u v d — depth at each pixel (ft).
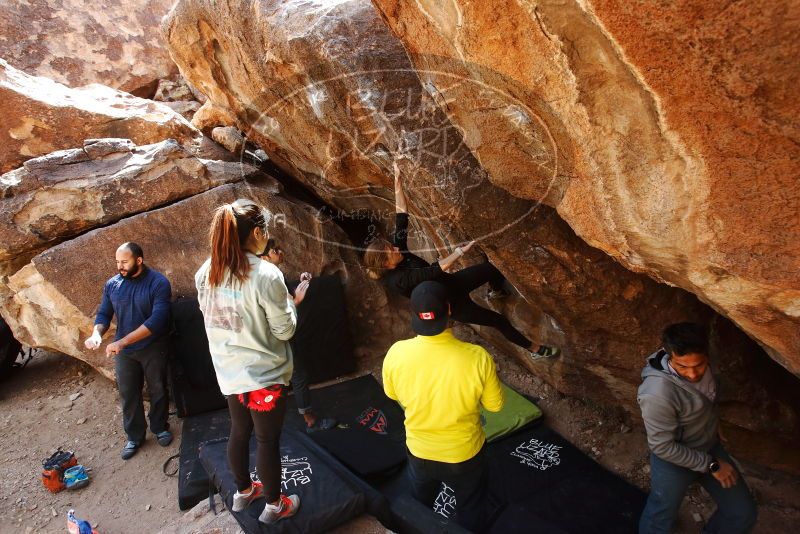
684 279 6.36
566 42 4.87
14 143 16.05
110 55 27.09
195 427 13.38
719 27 3.82
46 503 11.93
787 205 4.64
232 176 15.33
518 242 8.90
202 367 13.83
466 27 5.53
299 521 8.60
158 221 14.23
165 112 18.47
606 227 6.36
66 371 16.93
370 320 16.26
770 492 10.62
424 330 7.73
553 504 10.75
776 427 10.33
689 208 5.31
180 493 11.20
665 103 4.64
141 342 12.20
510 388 13.85
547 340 12.18
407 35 6.57
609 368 11.35
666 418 7.62
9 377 17.01
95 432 14.07
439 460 8.25
